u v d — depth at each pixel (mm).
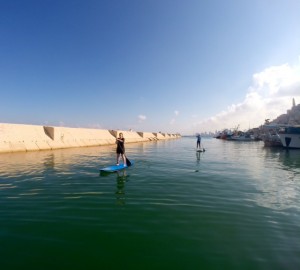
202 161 21984
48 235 6012
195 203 8742
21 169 16312
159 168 17234
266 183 12250
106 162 20391
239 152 34906
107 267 4629
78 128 49375
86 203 8672
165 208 8164
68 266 4648
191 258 4984
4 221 6914
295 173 15562
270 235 6125
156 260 4902
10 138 30500
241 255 5129
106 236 5984
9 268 4547
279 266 4738
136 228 6488
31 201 8891
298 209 8156
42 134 37281
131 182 12273
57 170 15992
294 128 43656
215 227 6602
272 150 40906
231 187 11289
